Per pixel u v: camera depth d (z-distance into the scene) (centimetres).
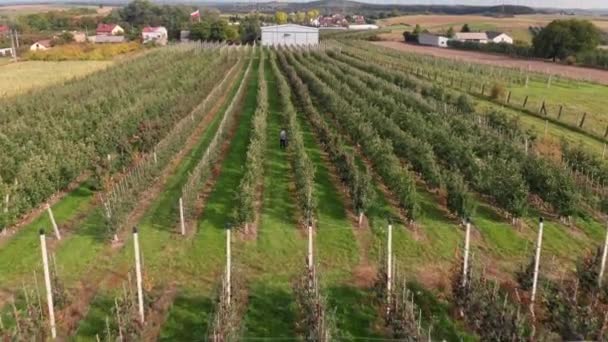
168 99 4734
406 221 2577
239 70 8338
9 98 5528
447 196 2681
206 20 17300
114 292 1953
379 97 4850
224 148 3800
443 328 1766
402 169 2962
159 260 2194
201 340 1692
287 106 4609
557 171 2848
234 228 2458
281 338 1702
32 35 15738
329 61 8431
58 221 2569
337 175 3225
